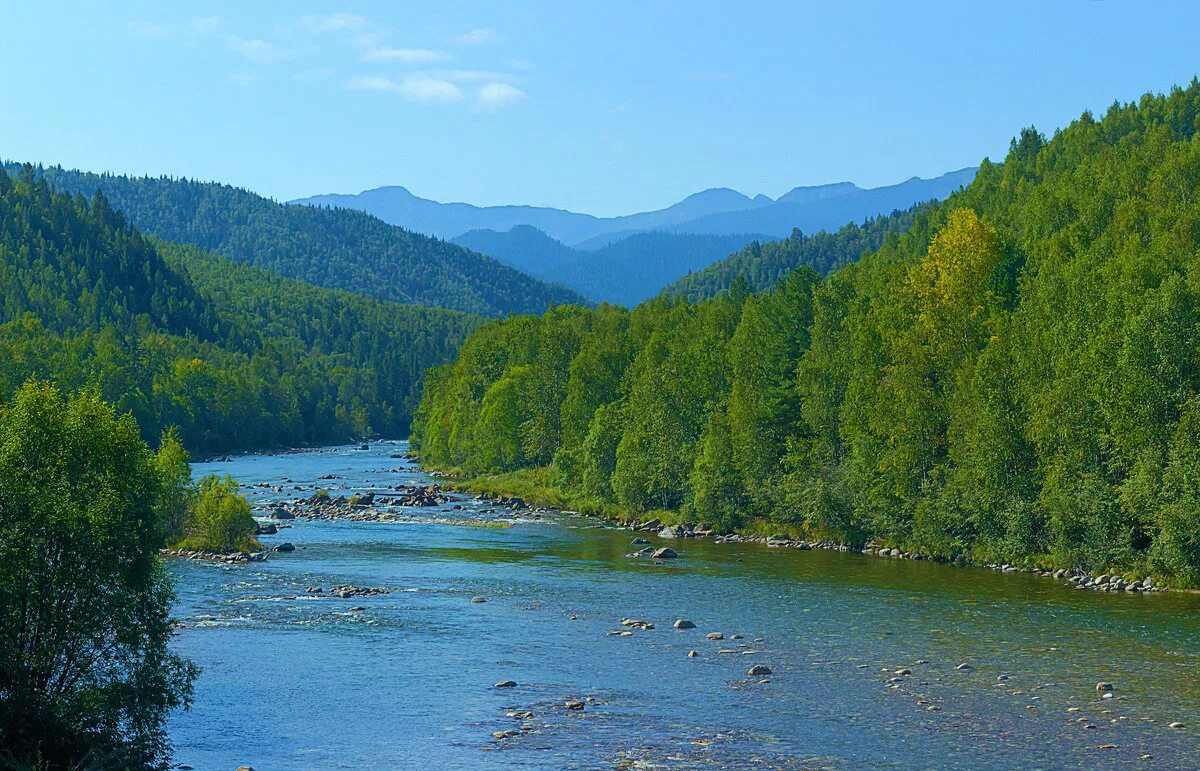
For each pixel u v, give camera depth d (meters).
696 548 95.75
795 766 36.09
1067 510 77.88
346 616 61.75
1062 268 105.31
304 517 117.06
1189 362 76.88
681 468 118.69
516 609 64.12
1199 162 139.75
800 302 130.25
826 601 67.12
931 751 37.53
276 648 53.56
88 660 34.34
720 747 38.12
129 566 34.38
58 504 32.81
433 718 41.81
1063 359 82.69
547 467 163.12
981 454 86.19
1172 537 70.31
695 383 129.62
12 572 32.25
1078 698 44.16
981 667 49.47
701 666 49.94
